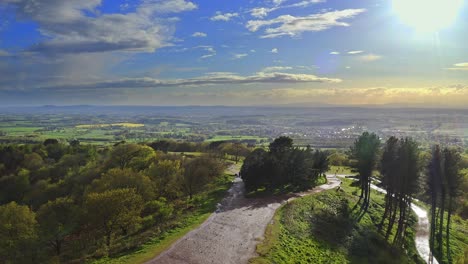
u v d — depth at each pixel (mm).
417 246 69812
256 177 83875
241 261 40625
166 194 85000
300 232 55469
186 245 45219
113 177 77750
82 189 101188
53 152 161750
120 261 39719
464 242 73875
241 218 59156
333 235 59625
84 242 55938
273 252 44312
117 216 53875
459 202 100688
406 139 78125
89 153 152625
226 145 177875
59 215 61469
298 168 92500
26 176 116125
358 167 90875
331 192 89125
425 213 93375
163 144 191875
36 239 56156
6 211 58219
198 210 65312
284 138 101250
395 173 77562
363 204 86812
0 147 145625
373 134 90500
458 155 76938
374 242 63969
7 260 53312
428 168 78000
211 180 93250
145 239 48156
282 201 74000
